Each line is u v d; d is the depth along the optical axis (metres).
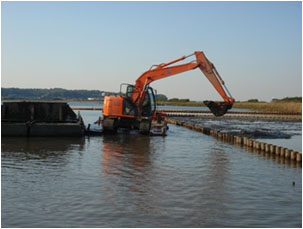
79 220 9.35
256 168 16.34
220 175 14.62
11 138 23.50
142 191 11.95
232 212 10.21
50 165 15.64
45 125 24.36
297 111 81.19
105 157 17.86
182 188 12.45
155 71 28.17
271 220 9.67
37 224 9.04
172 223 9.31
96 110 82.25
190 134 31.02
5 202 10.58
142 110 27.97
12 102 26.09
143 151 20.09
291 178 14.45
